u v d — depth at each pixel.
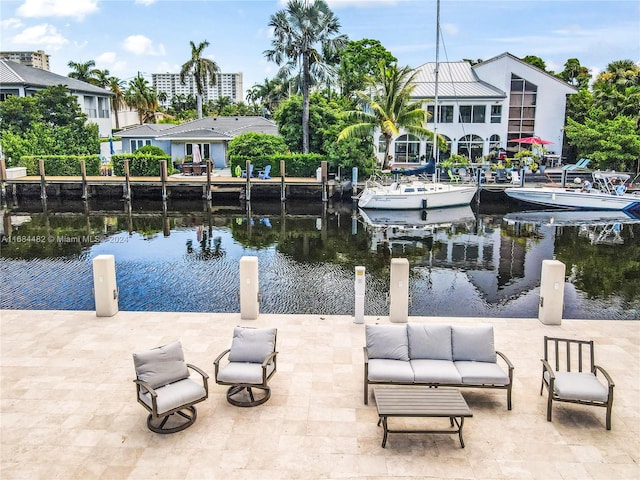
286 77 39.97
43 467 5.84
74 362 8.41
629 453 6.11
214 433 6.48
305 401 7.25
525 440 6.34
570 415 6.90
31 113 39.59
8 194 33.84
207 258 18.88
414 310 13.68
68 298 14.29
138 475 5.70
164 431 6.46
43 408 7.05
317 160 35.66
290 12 37.91
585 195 29.58
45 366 8.27
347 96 49.47
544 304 10.09
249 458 6.00
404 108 34.28
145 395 6.48
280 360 8.51
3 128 39.16
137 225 25.67
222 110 89.56
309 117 39.53
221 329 9.80
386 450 6.16
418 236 23.09
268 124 48.66
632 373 8.12
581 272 17.33
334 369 8.20
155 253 19.64
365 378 7.04
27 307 13.57
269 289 15.18
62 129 40.22
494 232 24.08
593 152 35.88
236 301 14.23
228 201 33.44
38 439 6.36
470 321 10.27
